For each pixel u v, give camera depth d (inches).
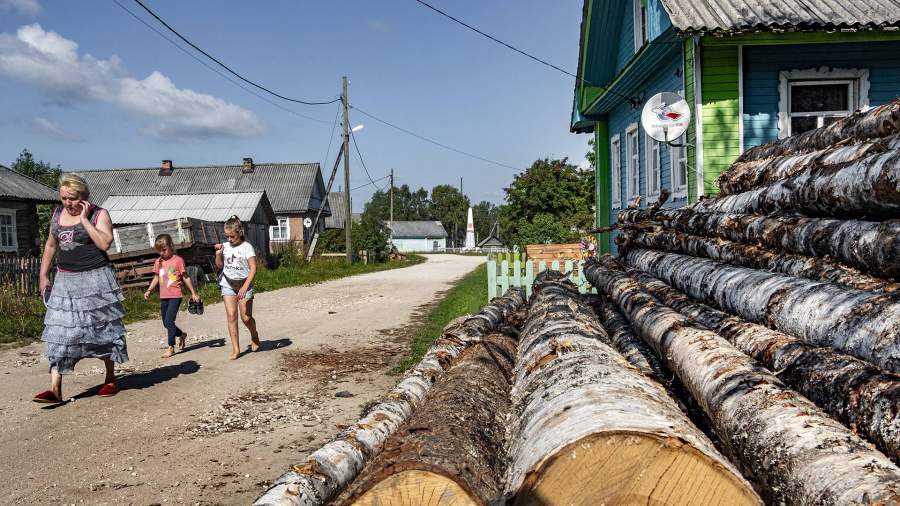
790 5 374.6
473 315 266.7
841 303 133.0
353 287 761.0
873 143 184.4
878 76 397.7
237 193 1312.7
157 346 354.3
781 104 398.3
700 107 392.5
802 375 119.1
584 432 84.0
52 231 232.8
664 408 99.0
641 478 81.2
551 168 1237.1
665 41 403.2
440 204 5044.3
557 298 253.1
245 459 183.2
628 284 266.4
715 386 121.9
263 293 686.5
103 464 178.7
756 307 164.2
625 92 553.3
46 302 236.4
